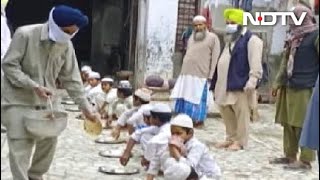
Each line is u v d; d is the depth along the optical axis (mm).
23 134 6133
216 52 10711
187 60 10867
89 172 7598
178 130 6523
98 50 18438
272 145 9945
